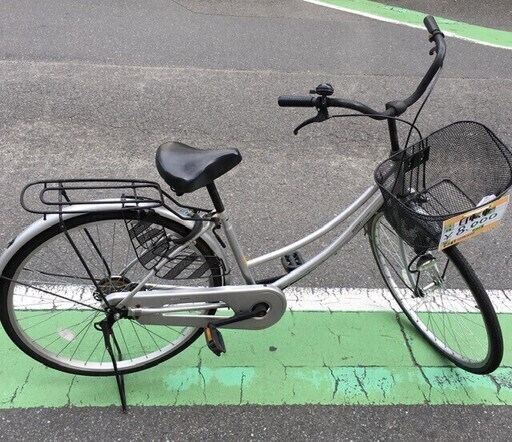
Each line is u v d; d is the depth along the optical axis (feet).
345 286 10.18
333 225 7.88
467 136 6.93
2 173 12.41
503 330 9.39
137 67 16.89
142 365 8.34
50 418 7.80
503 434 7.88
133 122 14.48
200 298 7.43
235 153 6.61
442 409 8.18
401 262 8.87
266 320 7.84
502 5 23.18
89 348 8.77
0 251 10.45
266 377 8.52
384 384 8.49
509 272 10.61
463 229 6.40
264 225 11.50
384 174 6.89
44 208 11.32
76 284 9.67
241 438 7.72
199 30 19.39
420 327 9.16
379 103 15.76
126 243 10.57
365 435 7.82
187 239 6.89
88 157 13.15
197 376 8.48
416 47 19.15
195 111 15.08
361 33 19.97
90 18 19.71
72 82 15.89
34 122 14.19
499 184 6.46
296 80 16.72
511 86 17.06
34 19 19.34
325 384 8.45
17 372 8.37
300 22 20.57
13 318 7.41
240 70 17.10
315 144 14.16
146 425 7.81
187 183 6.32
